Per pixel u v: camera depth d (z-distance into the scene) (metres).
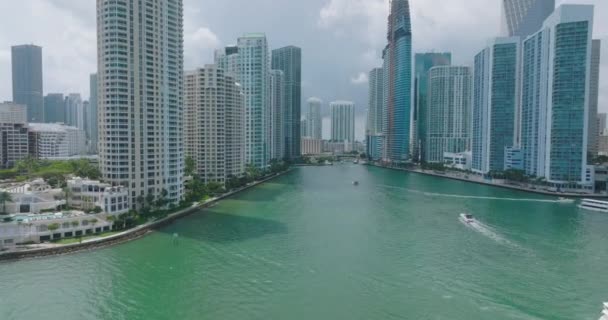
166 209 170.12
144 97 164.50
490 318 76.62
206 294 87.00
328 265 105.94
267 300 84.31
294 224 155.62
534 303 82.81
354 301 84.12
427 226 152.12
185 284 92.25
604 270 101.44
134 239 129.62
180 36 189.25
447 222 159.38
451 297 85.94
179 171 188.38
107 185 151.62
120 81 155.75
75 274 97.31
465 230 144.88
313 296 86.44
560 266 104.50
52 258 108.19
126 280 94.12
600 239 131.25
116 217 137.12
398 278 96.69
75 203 152.38
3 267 100.69
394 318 76.88
